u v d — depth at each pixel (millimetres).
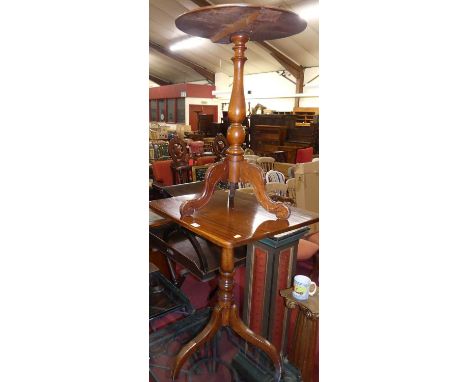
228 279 1386
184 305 1726
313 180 3168
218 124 8742
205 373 1570
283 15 1036
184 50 11727
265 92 11531
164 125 11609
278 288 1639
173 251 1695
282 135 7875
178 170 3559
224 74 13000
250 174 1313
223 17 1056
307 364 1554
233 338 1778
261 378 1517
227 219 1266
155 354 1628
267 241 1570
